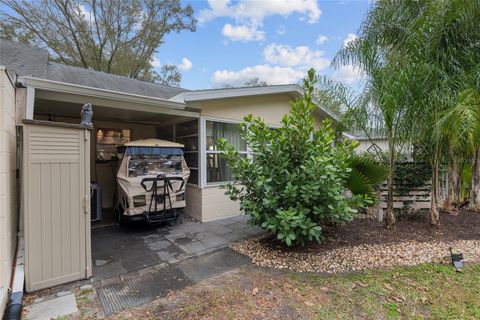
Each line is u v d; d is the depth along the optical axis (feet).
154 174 16.60
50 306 8.33
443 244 13.66
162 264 11.59
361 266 11.37
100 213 18.80
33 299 8.70
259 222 13.24
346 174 13.70
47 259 9.36
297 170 12.55
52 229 9.47
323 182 11.62
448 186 20.12
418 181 18.16
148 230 16.63
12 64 16.87
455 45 14.61
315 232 11.80
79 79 19.66
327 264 11.57
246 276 10.48
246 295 9.03
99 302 8.60
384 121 14.82
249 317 7.80
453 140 13.21
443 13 13.52
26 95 11.55
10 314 7.50
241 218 19.84
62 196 9.71
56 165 9.59
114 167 21.44
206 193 18.92
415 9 15.49
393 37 15.80
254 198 13.57
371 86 14.94
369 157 16.07
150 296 8.98
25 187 8.95
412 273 10.67
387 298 8.86
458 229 15.99
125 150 16.31
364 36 16.01
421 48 14.05
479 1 13.57
